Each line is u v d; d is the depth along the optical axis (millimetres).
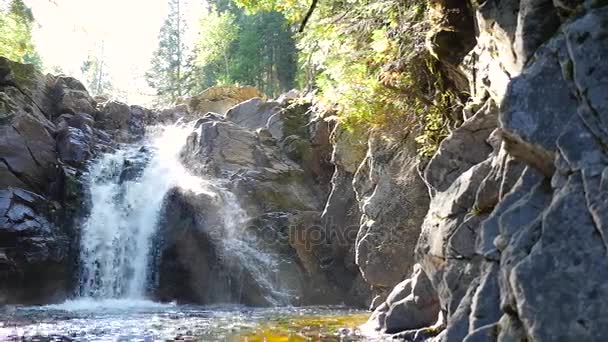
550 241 4129
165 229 18875
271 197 19344
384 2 10234
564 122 4559
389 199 11688
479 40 7883
